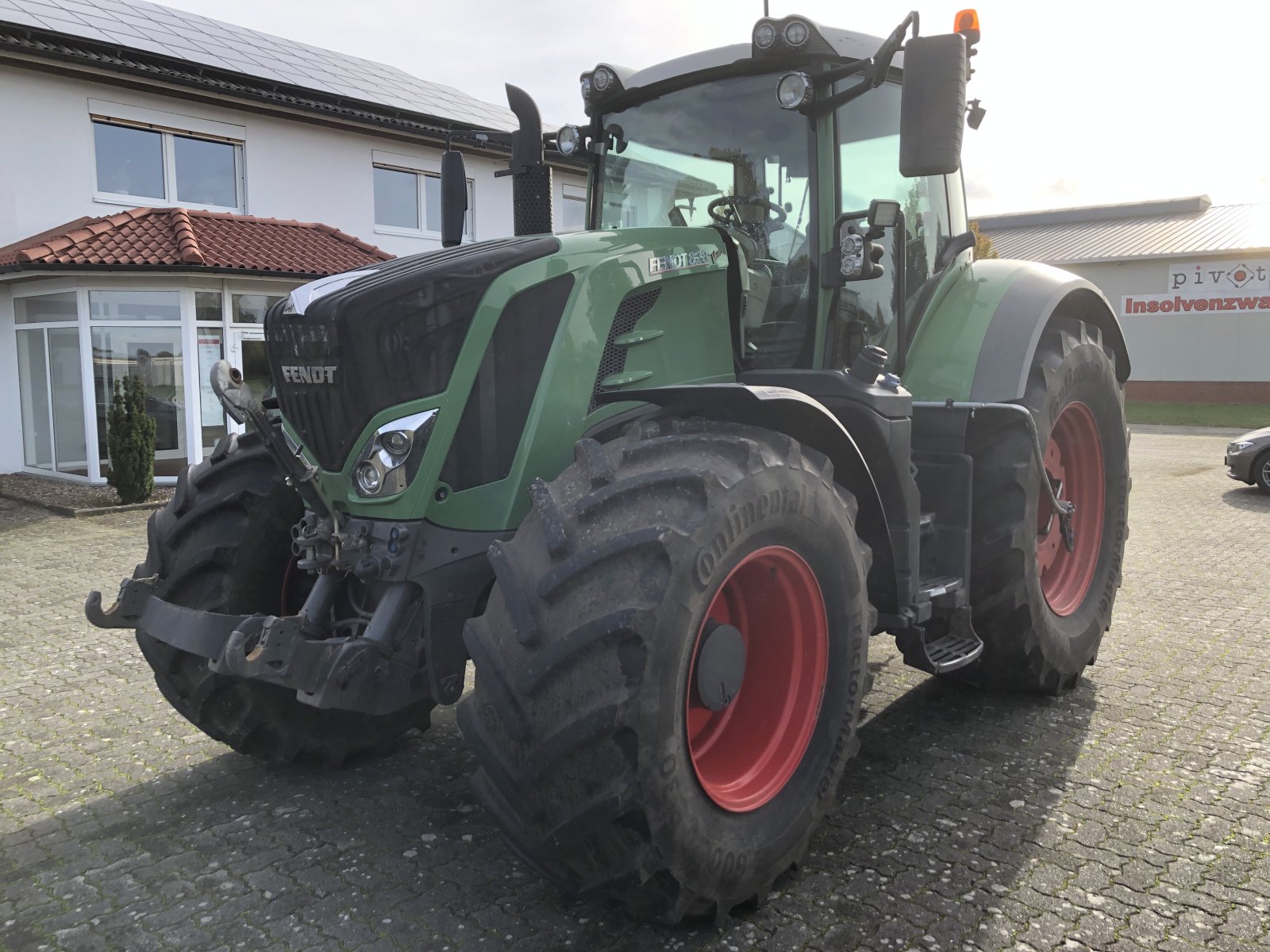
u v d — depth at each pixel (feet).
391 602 8.20
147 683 14.48
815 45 10.01
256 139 42.96
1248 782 10.43
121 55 37.78
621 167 11.84
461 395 8.27
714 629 7.56
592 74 11.67
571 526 7.25
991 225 113.39
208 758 11.63
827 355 10.53
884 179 11.42
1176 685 13.66
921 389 12.12
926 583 10.77
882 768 10.88
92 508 31.81
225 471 10.77
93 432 36.76
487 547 8.50
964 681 13.17
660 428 8.17
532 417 8.57
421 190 50.08
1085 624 13.37
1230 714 12.48
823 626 8.43
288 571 10.82
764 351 10.82
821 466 8.38
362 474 8.21
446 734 12.37
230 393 8.23
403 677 8.33
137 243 35.91
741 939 7.66
